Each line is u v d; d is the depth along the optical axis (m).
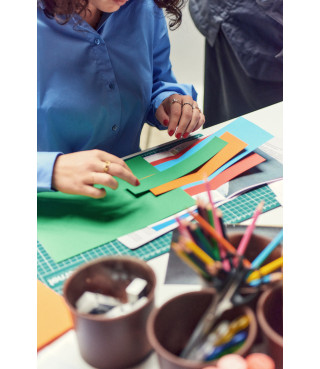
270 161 0.80
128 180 0.70
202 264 0.41
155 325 0.40
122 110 0.95
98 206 0.70
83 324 0.42
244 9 1.24
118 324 0.41
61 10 0.75
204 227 0.43
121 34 0.91
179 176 0.77
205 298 0.41
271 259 0.50
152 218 0.67
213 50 1.43
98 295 0.46
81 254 0.61
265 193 0.72
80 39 0.85
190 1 1.41
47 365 0.46
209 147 0.85
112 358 0.44
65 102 0.85
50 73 0.83
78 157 0.73
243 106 1.45
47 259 0.60
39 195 0.72
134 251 0.61
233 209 0.68
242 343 0.38
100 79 0.88
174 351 0.42
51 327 0.49
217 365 0.35
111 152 0.99
